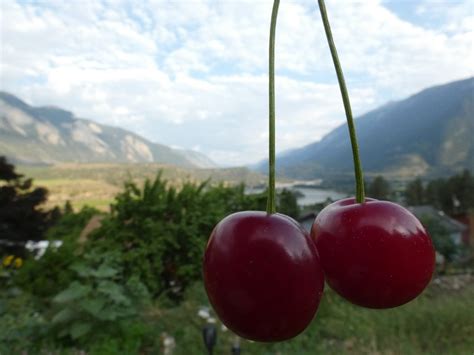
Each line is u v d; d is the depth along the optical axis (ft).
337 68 1.73
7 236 43.16
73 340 12.91
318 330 14.46
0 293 15.80
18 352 11.64
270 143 1.73
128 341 12.43
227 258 1.61
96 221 33.55
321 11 1.73
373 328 14.29
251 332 1.59
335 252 1.69
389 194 110.83
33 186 49.57
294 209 26.94
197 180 26.35
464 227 64.03
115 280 18.08
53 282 18.52
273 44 1.69
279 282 1.55
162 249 20.27
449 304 16.67
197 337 13.28
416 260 1.65
